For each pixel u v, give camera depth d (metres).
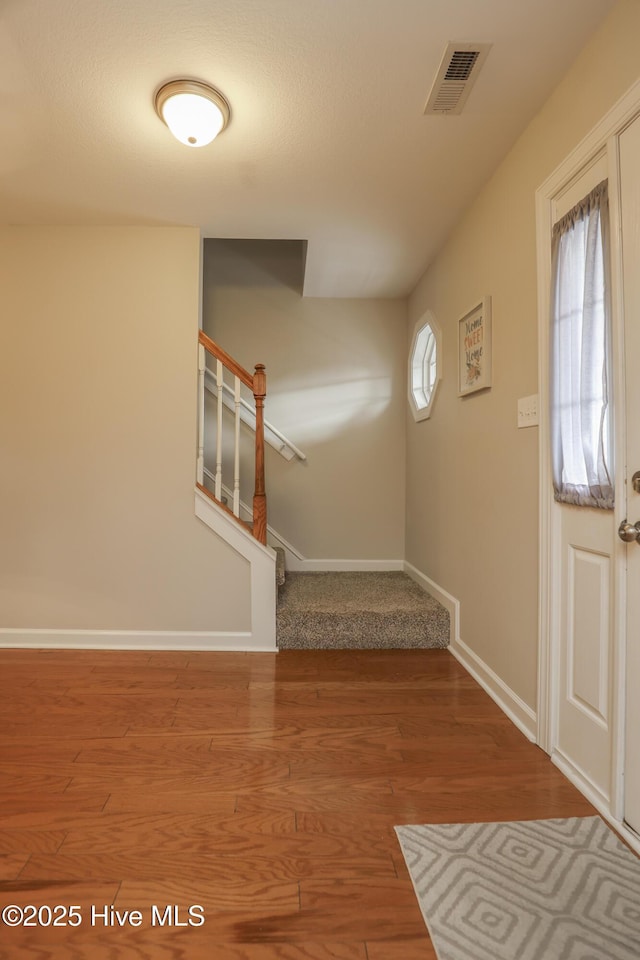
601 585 1.55
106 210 2.67
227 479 3.96
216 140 2.10
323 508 4.07
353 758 1.78
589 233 1.55
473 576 2.55
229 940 1.08
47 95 1.84
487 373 2.33
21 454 2.83
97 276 2.84
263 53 1.65
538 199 1.87
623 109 1.41
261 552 2.86
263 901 1.18
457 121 1.98
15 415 2.83
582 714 1.64
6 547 2.84
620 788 1.44
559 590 1.79
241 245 4.05
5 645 2.84
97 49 1.64
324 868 1.28
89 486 2.84
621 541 1.44
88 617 2.85
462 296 2.72
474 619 2.53
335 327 4.07
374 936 1.09
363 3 1.48
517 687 2.05
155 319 2.85
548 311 1.81
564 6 1.48
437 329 3.17
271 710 2.13
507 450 2.16
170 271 2.85
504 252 2.20
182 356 2.85
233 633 2.87
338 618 2.89
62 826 1.42
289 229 2.87
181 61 1.69
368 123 1.99
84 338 2.84
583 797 1.58
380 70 1.72
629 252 1.41
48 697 2.23
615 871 1.28
